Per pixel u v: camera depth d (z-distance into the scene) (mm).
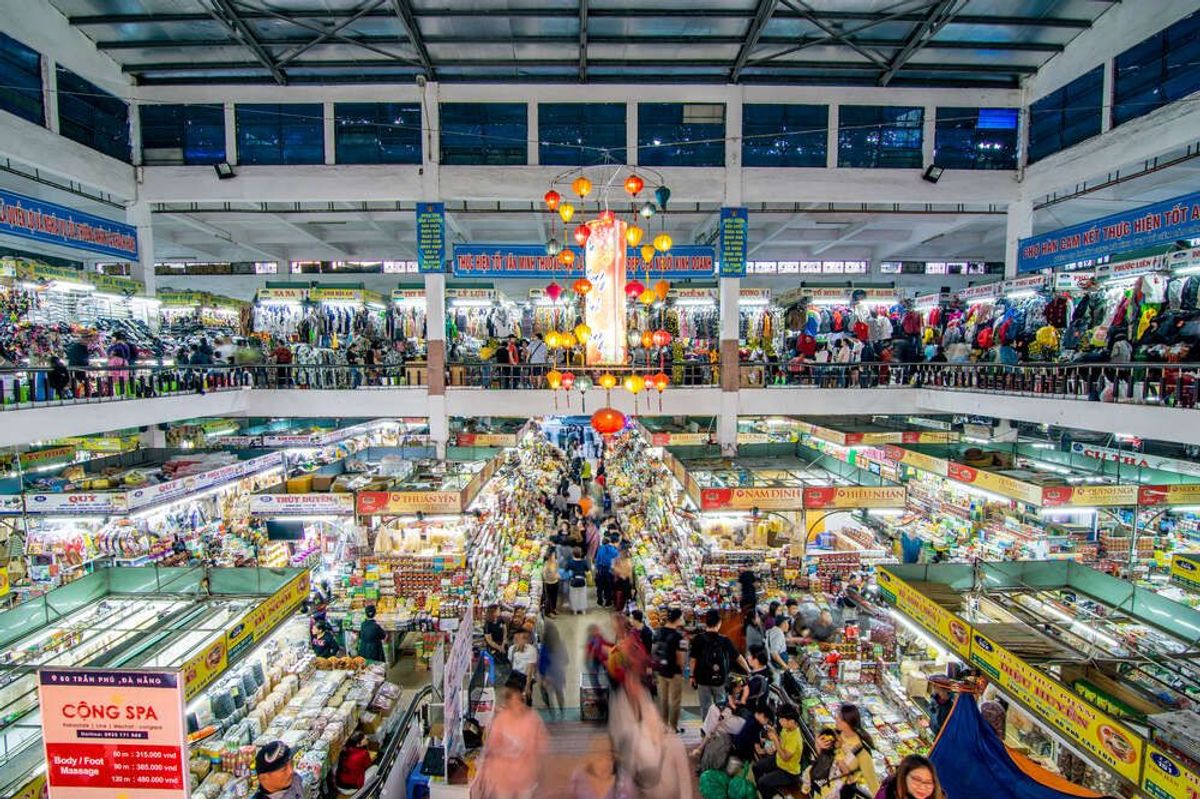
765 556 8312
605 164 13359
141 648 5137
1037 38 12031
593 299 7527
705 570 8219
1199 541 9180
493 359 13562
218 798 4758
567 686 7359
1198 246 8742
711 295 15320
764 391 13477
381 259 21938
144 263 13016
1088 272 9367
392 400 13062
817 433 13281
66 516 7621
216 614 5770
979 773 3990
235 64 12461
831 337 14281
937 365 12711
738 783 4719
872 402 13492
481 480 9617
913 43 11492
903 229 19859
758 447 11938
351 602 8219
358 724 6031
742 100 13383
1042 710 4027
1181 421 7418
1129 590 5531
